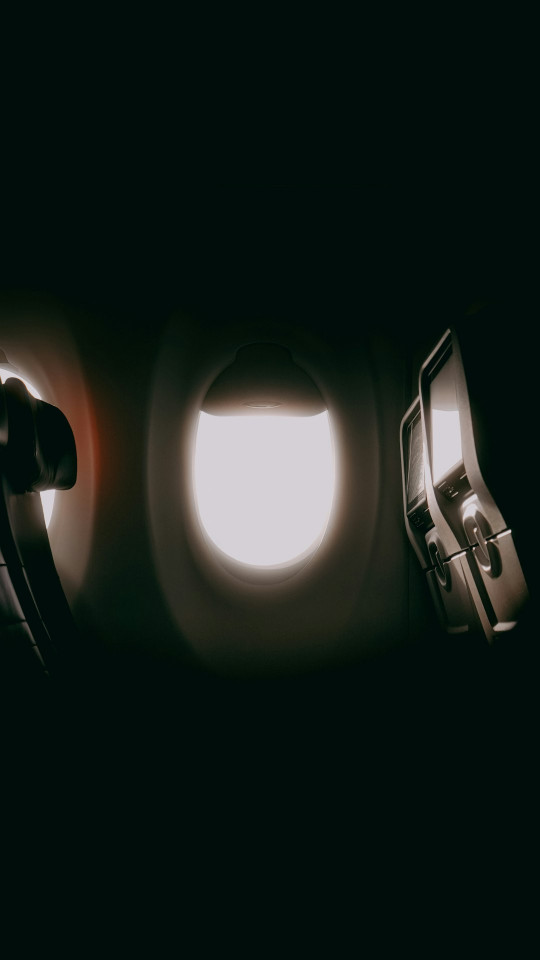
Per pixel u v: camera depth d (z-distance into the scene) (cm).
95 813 229
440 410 199
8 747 166
